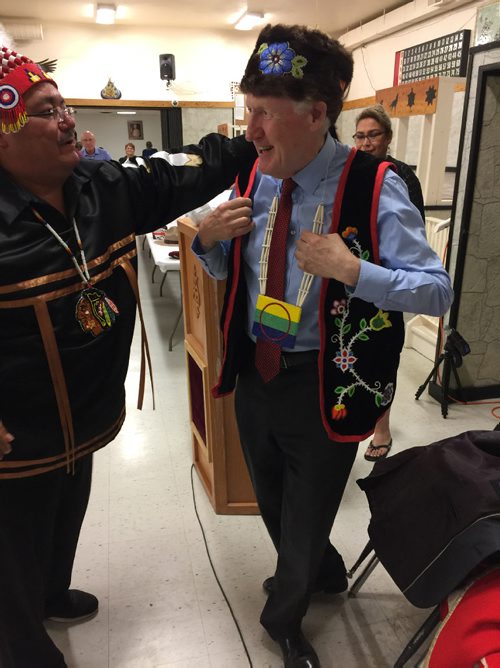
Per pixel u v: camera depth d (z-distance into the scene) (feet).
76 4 24.94
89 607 5.42
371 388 3.92
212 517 6.91
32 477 3.84
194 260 6.31
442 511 3.82
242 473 6.78
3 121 3.18
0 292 3.29
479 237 9.21
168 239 14.10
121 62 29.81
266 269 3.85
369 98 26.91
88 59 29.35
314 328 3.83
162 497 7.33
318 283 3.68
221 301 5.83
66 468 4.07
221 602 5.63
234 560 6.20
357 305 3.66
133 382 11.19
